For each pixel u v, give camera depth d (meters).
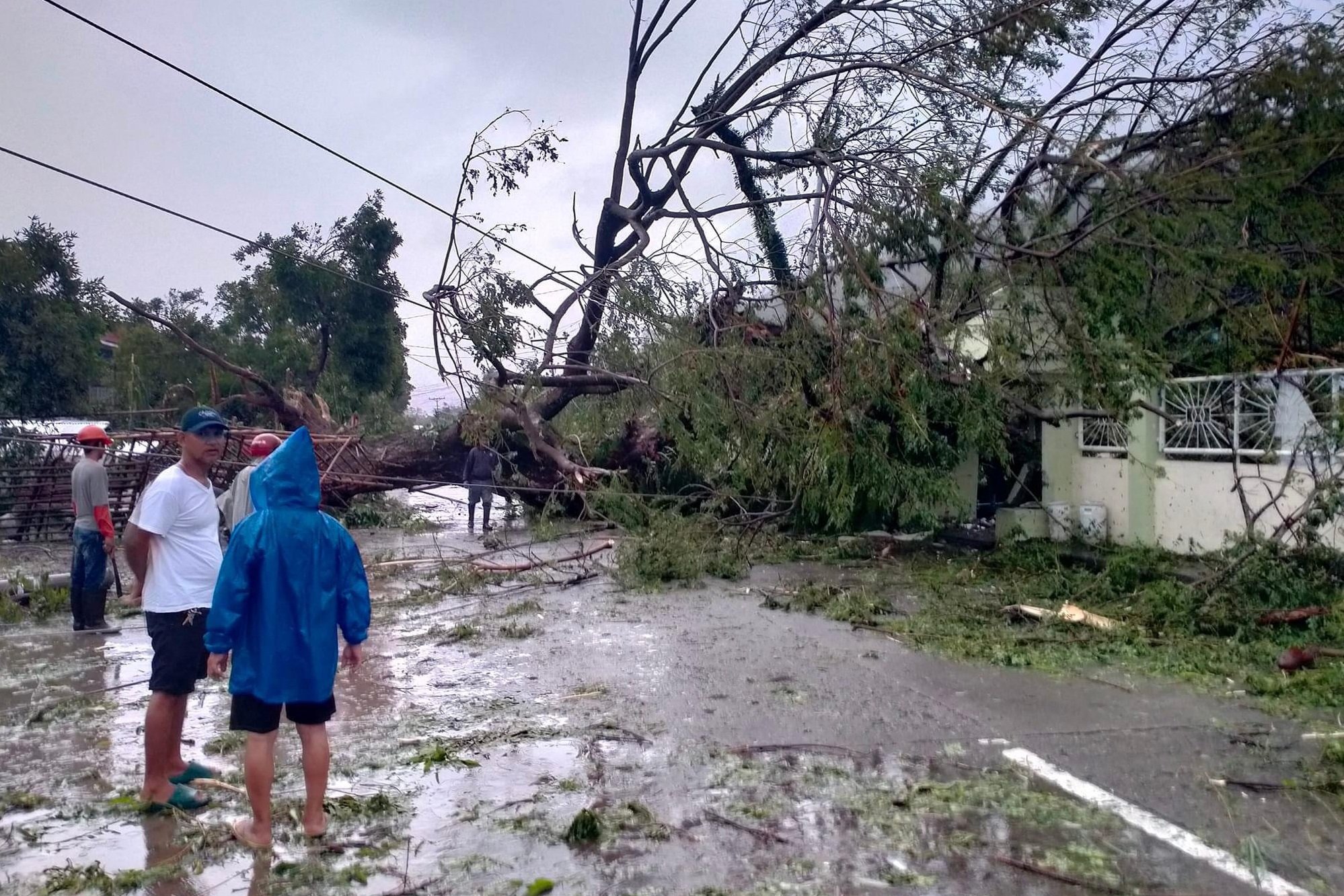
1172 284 10.13
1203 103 10.27
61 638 8.48
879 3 12.90
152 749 4.54
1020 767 5.01
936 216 10.52
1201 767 4.96
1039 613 8.31
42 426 17.45
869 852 4.05
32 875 3.93
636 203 15.43
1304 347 9.78
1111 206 9.88
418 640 8.21
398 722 5.90
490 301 12.52
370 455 17.03
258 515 4.14
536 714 6.05
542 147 12.56
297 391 17.84
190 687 4.60
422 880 3.84
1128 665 6.99
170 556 4.54
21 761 5.30
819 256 11.04
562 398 15.42
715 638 8.12
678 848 4.11
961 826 4.29
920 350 10.59
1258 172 9.30
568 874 3.88
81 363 18.09
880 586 10.50
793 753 5.27
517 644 8.00
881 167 11.12
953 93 11.88
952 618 8.55
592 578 11.32
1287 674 6.50
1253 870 3.82
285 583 4.12
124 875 3.88
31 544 14.55
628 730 5.69
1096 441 12.94
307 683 4.14
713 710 6.06
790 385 11.59
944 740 5.44
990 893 3.68
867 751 5.28
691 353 12.07
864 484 11.53
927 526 13.45
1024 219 11.11
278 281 24.16
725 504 12.98
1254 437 10.43
